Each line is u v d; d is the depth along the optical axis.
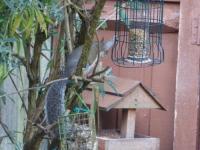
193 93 5.27
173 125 5.40
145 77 5.45
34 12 2.54
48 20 2.68
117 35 4.83
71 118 2.84
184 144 5.32
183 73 5.29
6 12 2.61
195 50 5.25
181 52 5.29
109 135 4.98
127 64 4.93
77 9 2.82
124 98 4.77
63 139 2.77
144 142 4.91
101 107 4.69
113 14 4.79
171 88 5.39
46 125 2.85
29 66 2.95
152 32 4.89
